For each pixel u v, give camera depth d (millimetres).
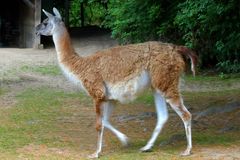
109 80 12680
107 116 13195
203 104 19969
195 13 22203
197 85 25500
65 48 13086
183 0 28562
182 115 12391
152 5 29484
